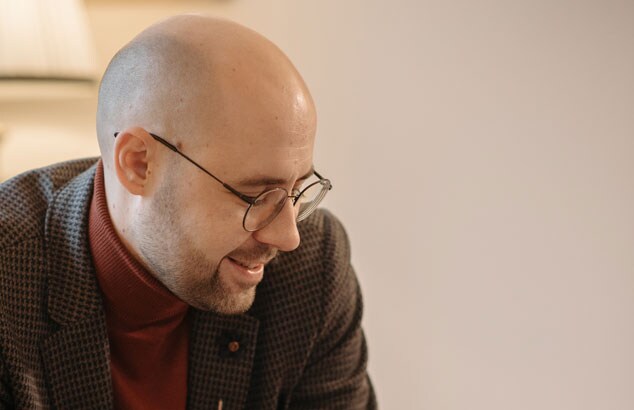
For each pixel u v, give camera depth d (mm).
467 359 1790
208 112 851
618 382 1741
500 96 1717
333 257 1121
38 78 1395
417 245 1780
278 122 854
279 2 1763
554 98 1699
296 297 1089
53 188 1076
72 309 972
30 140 1712
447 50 1726
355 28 1748
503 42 1704
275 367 1079
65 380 976
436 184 1760
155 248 917
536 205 1726
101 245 967
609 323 1729
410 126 1757
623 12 1661
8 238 968
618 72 1674
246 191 873
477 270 1764
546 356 1759
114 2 1742
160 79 874
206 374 1040
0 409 925
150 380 1022
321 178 983
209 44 870
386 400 1828
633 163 1686
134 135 883
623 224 1702
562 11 1679
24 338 948
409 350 1810
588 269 1723
